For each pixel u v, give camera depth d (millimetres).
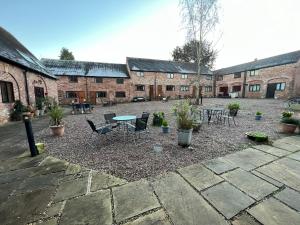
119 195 2473
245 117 9047
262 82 22734
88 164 3555
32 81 11250
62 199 2400
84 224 1943
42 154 4164
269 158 3717
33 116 10102
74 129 6965
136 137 5531
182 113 4562
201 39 15703
